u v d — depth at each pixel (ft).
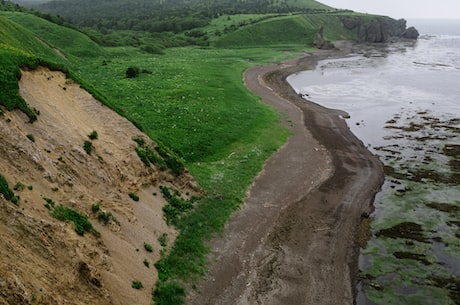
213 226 95.71
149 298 67.87
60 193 71.61
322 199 116.37
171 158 110.11
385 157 150.30
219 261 84.33
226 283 78.64
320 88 275.39
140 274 71.15
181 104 183.11
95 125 101.04
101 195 82.33
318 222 104.27
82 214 72.13
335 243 95.61
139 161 99.14
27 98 88.28
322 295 78.48
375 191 123.03
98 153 91.91
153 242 82.02
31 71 99.45
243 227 98.17
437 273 85.15
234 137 155.02
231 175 124.67
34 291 50.75
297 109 211.61
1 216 55.26
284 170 133.39
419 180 130.00
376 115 205.98
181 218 95.14
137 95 191.11
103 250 68.64
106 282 63.21
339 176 132.16
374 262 88.89
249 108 195.72
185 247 84.84
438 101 233.14
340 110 214.07
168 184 104.42
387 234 99.71
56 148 81.66
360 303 76.84
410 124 189.47
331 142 163.73
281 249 91.66
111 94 189.37
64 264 58.18
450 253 91.91
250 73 311.27
